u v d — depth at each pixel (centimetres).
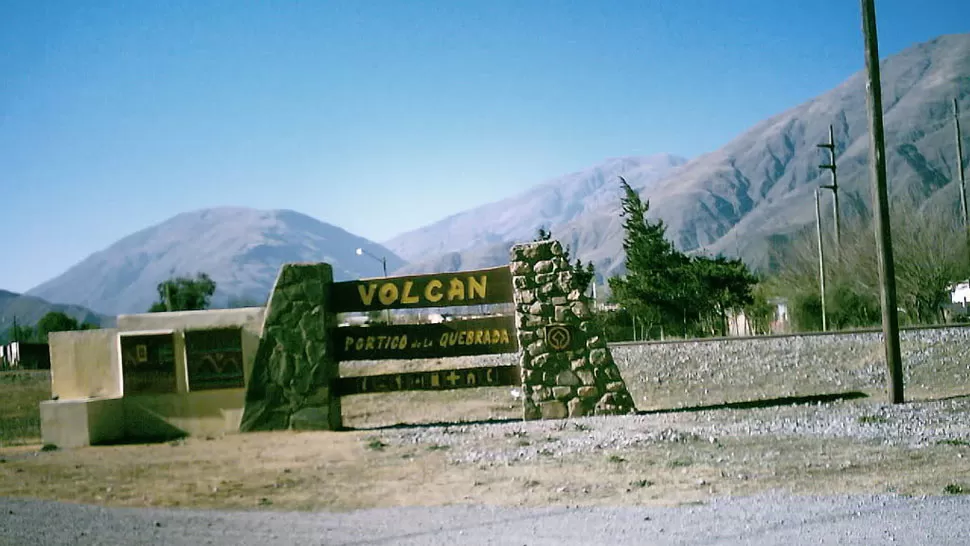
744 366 2317
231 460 1302
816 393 1916
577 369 1592
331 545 778
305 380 1592
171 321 1642
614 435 1338
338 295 1638
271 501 1005
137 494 1071
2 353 5931
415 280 1633
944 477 962
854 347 2397
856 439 1210
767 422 1389
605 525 808
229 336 1619
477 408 1983
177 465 1277
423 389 1614
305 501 998
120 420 1612
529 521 841
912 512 804
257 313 1634
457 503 952
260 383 1600
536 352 1598
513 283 1620
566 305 1605
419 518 879
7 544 804
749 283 4469
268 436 1527
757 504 866
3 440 1867
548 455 1215
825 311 3862
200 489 1092
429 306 1627
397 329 1627
